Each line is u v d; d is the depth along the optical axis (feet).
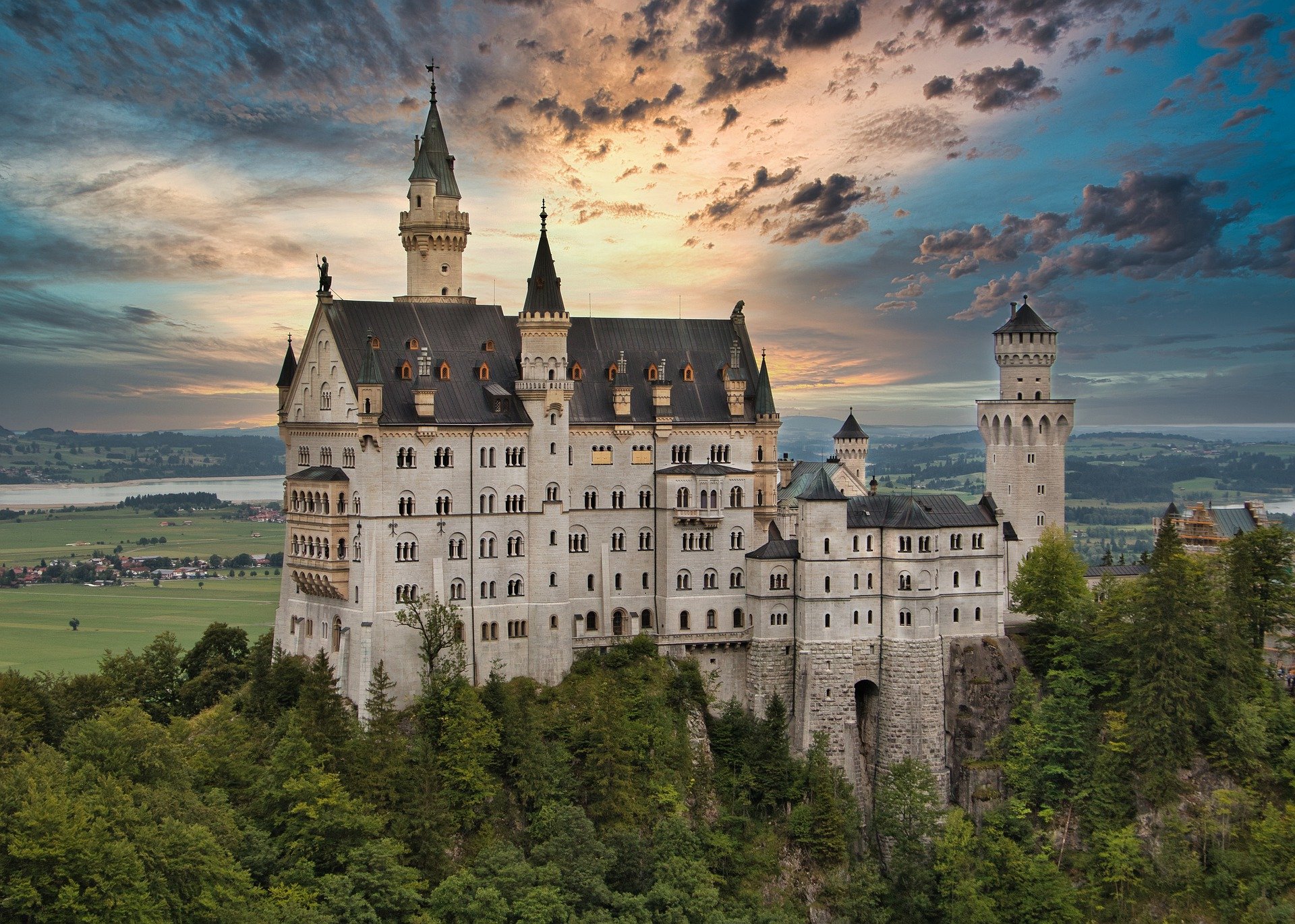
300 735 454.40
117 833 346.95
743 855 514.68
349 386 504.02
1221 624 568.82
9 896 319.88
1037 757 559.38
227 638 603.67
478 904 422.00
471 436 515.91
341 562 505.66
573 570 550.77
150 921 332.80
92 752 399.85
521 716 490.08
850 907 513.04
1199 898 515.91
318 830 428.56
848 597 561.84
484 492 520.01
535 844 468.34
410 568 504.02
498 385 532.32
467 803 464.24
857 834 545.85
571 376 560.20
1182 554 571.69
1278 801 540.52
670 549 560.20
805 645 559.38
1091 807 542.57
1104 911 521.24
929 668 567.59
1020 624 613.52
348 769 452.35
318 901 411.34
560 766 486.79
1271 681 577.43
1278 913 493.77
